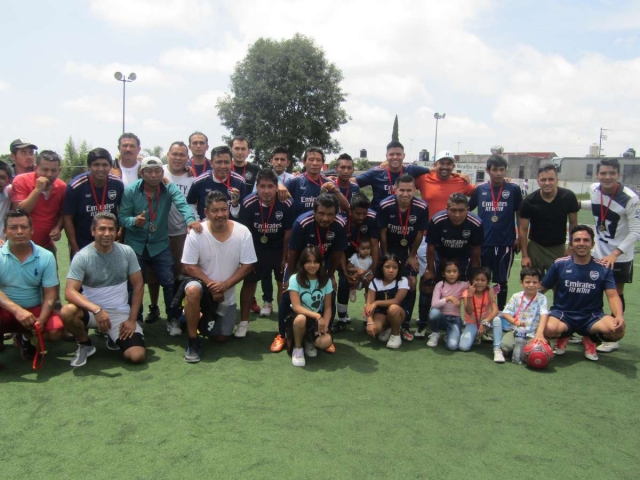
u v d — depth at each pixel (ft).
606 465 9.70
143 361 14.49
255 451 9.78
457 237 17.35
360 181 20.48
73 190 16.28
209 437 10.27
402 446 10.16
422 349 16.56
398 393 12.79
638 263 34.91
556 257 18.24
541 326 15.40
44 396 12.01
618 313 15.34
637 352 16.51
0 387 12.49
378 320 16.92
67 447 9.77
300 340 14.71
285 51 104.88
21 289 14.03
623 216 17.42
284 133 105.81
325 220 15.08
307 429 10.73
